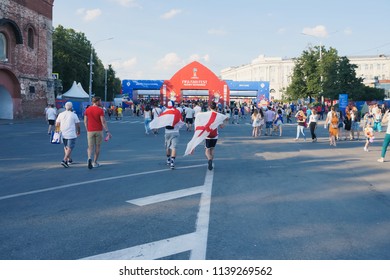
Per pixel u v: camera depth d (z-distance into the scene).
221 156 13.55
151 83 63.56
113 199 7.30
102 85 91.75
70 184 8.71
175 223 5.85
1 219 6.08
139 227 5.66
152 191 7.95
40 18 37.59
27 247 4.89
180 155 13.77
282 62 128.75
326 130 29.11
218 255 4.64
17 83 33.97
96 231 5.49
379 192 8.14
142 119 42.94
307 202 7.20
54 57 66.00
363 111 27.06
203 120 10.18
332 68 48.56
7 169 10.73
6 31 32.00
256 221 5.97
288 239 5.20
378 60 118.81
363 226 5.81
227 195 7.63
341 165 11.82
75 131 11.18
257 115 22.20
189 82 47.81
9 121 31.62
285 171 10.55
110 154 13.88
